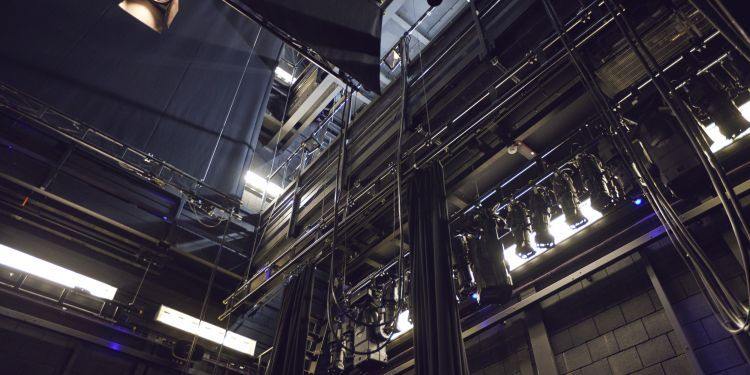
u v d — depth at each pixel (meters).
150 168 10.85
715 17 2.98
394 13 13.06
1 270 9.84
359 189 10.50
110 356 10.49
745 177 6.45
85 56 10.81
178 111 11.77
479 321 8.91
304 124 16.72
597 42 6.92
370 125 11.23
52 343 9.92
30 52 10.07
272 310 13.73
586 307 7.67
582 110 8.21
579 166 7.65
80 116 10.06
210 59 13.23
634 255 7.42
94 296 10.63
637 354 6.77
